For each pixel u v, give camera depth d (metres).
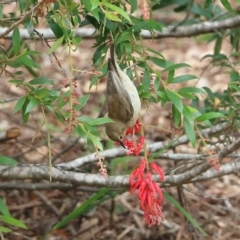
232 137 8.73
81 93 15.46
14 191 11.91
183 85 16.28
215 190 12.34
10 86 15.12
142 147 7.47
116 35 7.37
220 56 9.66
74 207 11.10
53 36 9.88
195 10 10.20
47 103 6.92
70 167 8.77
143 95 7.30
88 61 17.47
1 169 8.61
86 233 11.13
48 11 6.84
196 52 18.27
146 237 11.12
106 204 11.66
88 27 11.01
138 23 7.33
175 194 11.88
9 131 9.06
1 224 10.83
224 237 11.17
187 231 10.31
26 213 11.59
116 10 6.31
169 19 17.91
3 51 7.70
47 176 8.56
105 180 8.41
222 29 9.95
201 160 8.53
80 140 12.72
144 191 6.75
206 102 9.41
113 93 7.25
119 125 7.44
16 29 7.10
